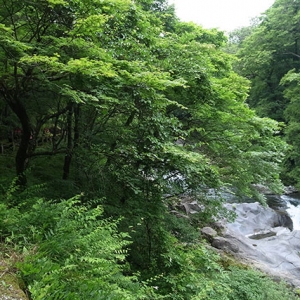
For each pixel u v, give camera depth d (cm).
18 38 544
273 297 655
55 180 680
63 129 919
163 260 602
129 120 673
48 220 406
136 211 610
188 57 763
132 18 682
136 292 382
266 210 1521
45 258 311
